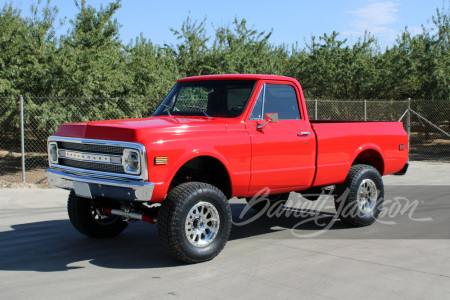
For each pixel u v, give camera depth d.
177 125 4.82
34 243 5.68
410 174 11.90
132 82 13.97
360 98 21.03
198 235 4.88
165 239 4.63
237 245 5.66
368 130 6.77
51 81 11.89
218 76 5.96
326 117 18.47
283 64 24.69
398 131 7.30
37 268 4.73
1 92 12.16
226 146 5.10
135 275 4.51
